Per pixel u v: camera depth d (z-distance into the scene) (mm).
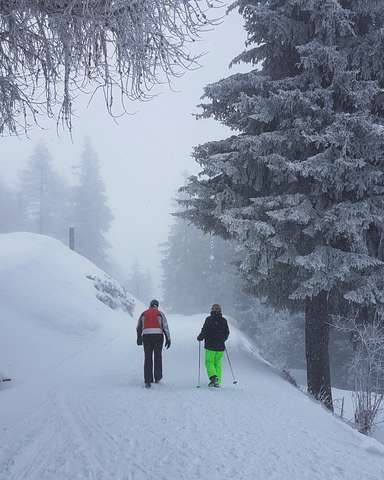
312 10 12234
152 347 9922
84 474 4590
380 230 12570
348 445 5887
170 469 4715
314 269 11750
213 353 9906
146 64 5121
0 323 15406
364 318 12906
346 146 11469
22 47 5195
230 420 6832
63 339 16781
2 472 4758
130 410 7406
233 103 13406
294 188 12828
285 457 5168
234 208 12688
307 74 12625
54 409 7660
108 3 4922
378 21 12953
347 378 25141
